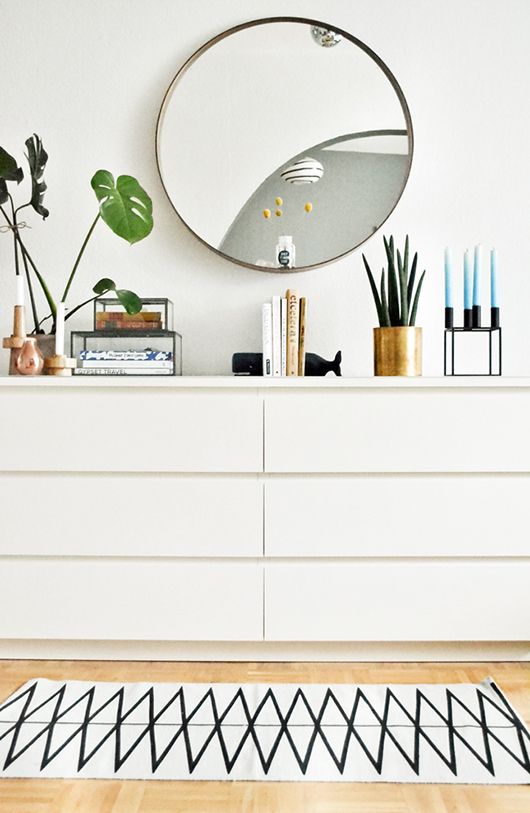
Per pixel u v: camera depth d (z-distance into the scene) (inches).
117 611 63.5
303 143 81.0
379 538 63.2
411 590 63.3
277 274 81.5
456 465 63.2
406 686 58.8
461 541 63.3
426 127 81.3
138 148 81.4
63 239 81.3
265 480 63.4
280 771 46.2
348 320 81.3
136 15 81.1
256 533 63.3
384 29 81.0
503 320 81.3
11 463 63.6
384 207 80.9
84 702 55.6
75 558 63.9
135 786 44.7
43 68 81.0
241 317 81.6
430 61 81.0
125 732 51.0
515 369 81.0
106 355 73.1
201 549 63.3
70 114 81.2
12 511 63.8
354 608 63.4
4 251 81.2
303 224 81.0
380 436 63.3
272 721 52.7
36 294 81.1
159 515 63.5
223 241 81.0
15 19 81.1
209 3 81.0
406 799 43.3
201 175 81.0
